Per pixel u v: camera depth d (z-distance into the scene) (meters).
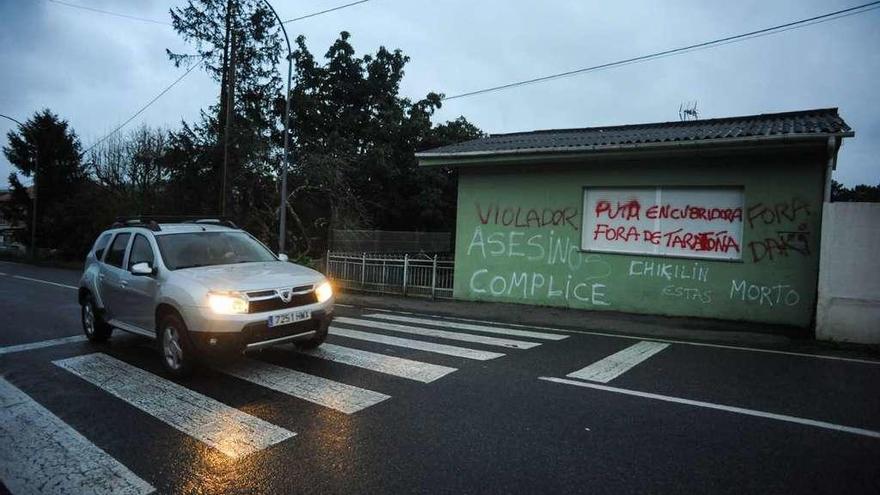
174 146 23.27
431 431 4.26
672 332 8.69
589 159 10.76
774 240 9.28
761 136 8.60
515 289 12.10
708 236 9.96
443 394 5.22
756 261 9.44
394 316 10.55
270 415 4.65
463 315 10.67
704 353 7.17
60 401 5.09
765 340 8.01
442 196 29.61
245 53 22.42
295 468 3.62
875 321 7.55
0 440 4.17
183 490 3.34
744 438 4.10
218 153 21.33
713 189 9.89
